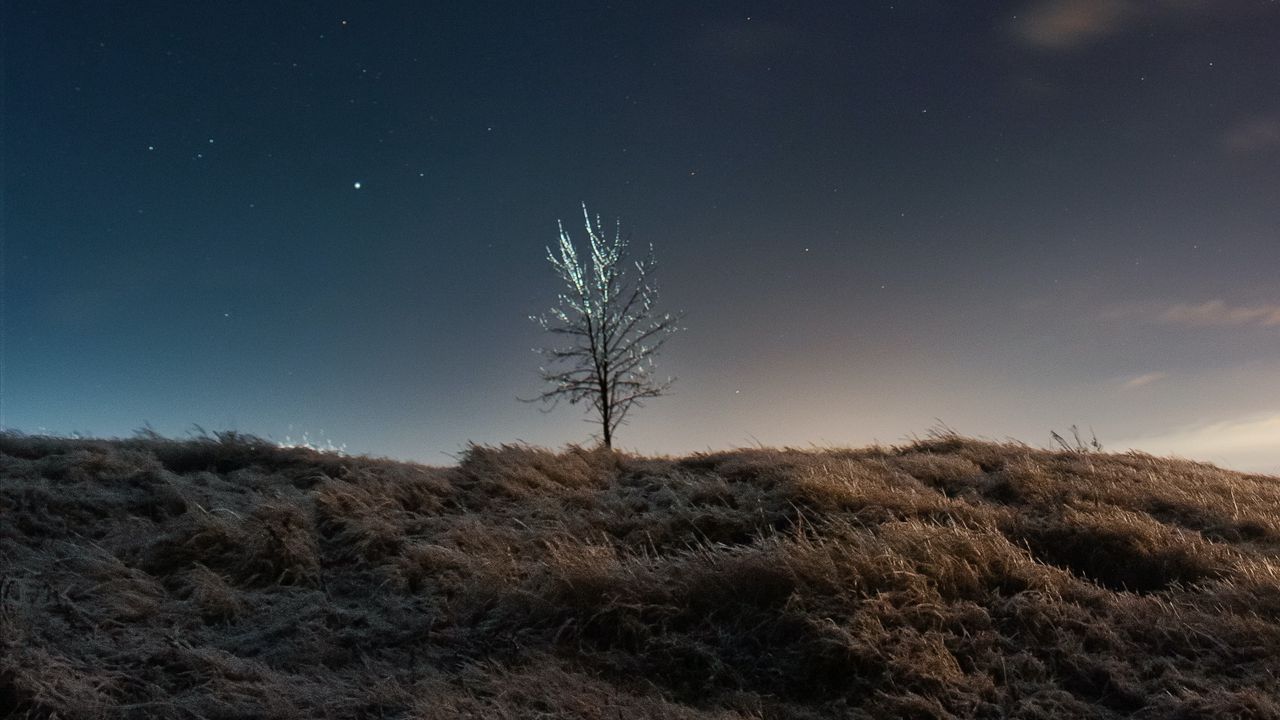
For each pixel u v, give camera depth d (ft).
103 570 27.09
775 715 19.92
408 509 33.68
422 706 19.02
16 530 30.01
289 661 22.58
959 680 20.12
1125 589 24.97
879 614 22.43
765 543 26.27
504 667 21.91
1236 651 21.04
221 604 25.46
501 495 35.04
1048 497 33.81
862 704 20.11
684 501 32.53
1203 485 37.70
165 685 20.98
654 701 19.77
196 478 36.50
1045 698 19.79
